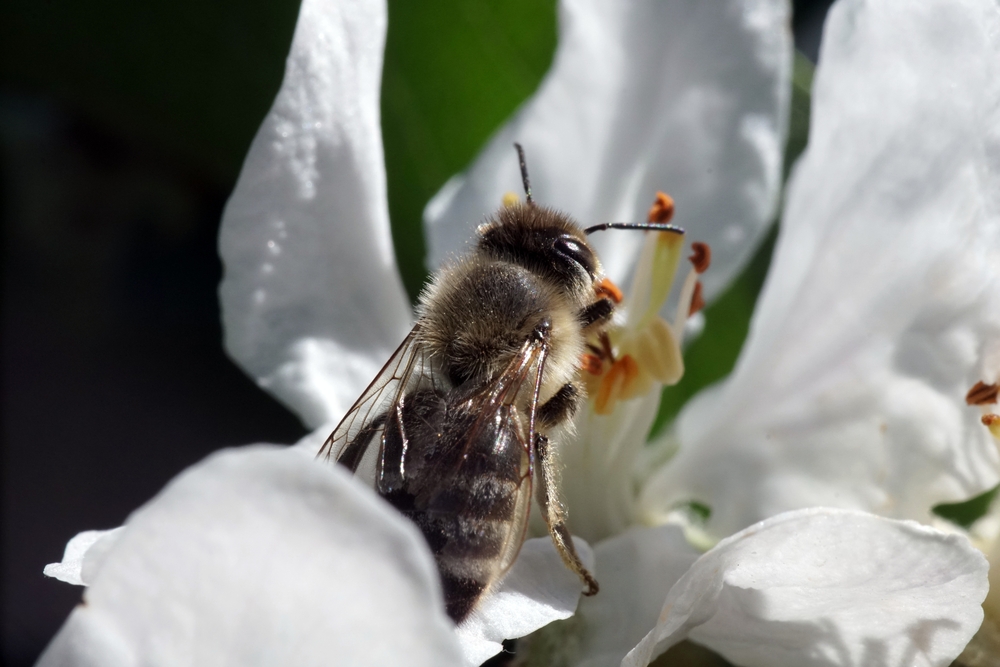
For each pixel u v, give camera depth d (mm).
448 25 95
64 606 113
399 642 69
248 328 86
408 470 80
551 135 91
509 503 80
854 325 86
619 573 85
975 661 83
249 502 69
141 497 117
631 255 91
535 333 82
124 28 96
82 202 128
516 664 84
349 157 85
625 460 88
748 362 88
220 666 70
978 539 85
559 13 90
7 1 96
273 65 96
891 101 84
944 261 84
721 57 90
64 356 127
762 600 80
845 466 87
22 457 120
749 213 91
